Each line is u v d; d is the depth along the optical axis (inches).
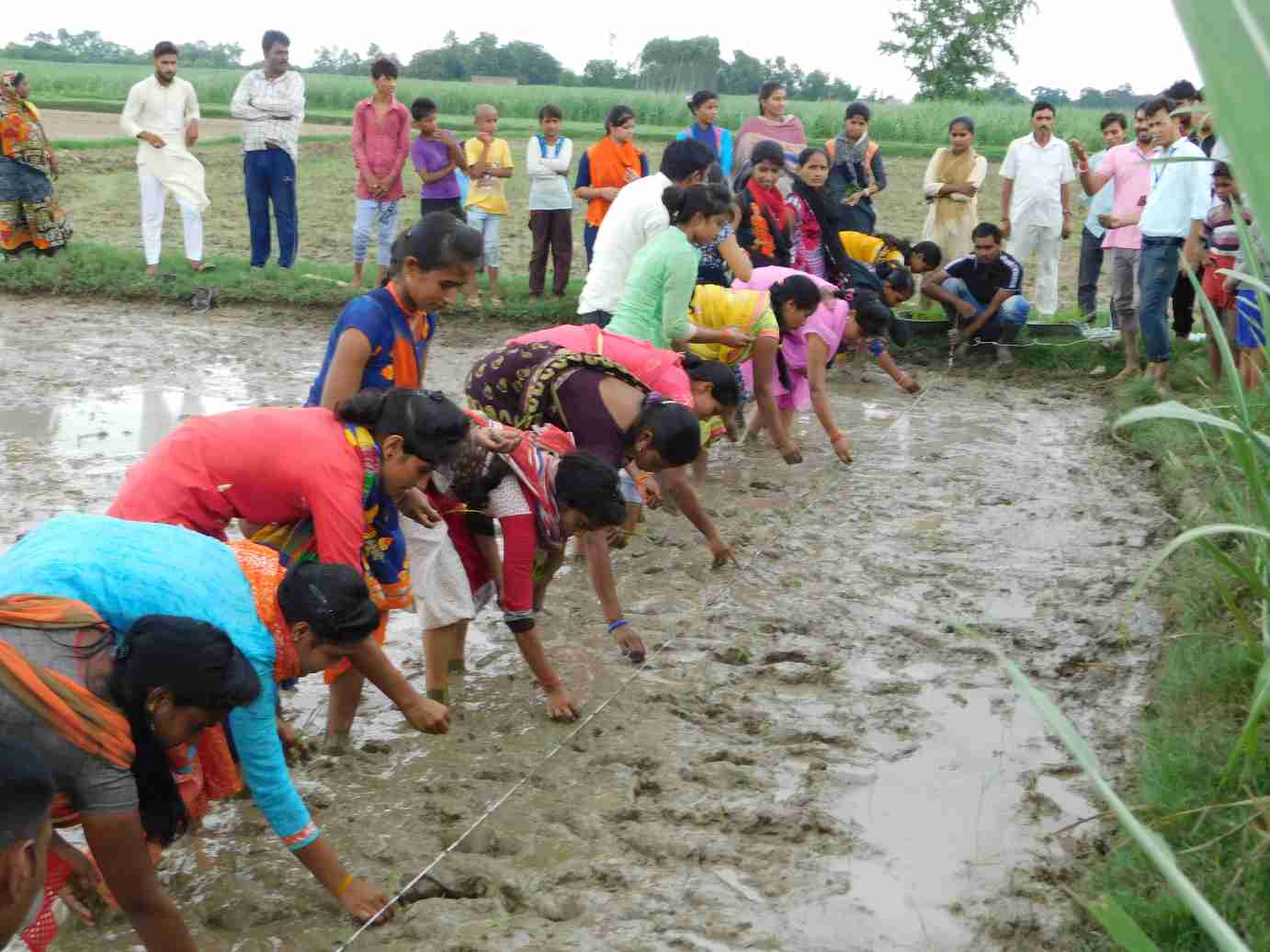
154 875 112.6
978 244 398.0
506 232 705.6
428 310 170.9
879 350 333.1
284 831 129.4
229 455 145.6
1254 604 186.1
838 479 291.0
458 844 147.6
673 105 1615.4
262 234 514.0
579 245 661.9
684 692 187.8
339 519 146.0
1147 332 341.7
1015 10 1845.5
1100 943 125.2
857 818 152.6
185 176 495.2
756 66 3767.2
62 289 489.7
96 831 106.4
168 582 117.3
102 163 943.7
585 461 171.8
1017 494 278.7
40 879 92.8
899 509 269.4
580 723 178.9
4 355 395.2
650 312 240.1
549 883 140.0
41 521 246.2
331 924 134.0
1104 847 143.9
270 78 500.1
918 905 134.8
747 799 157.4
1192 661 176.6
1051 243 435.5
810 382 287.3
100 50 6205.7
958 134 442.9
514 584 172.9
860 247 378.9
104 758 104.1
